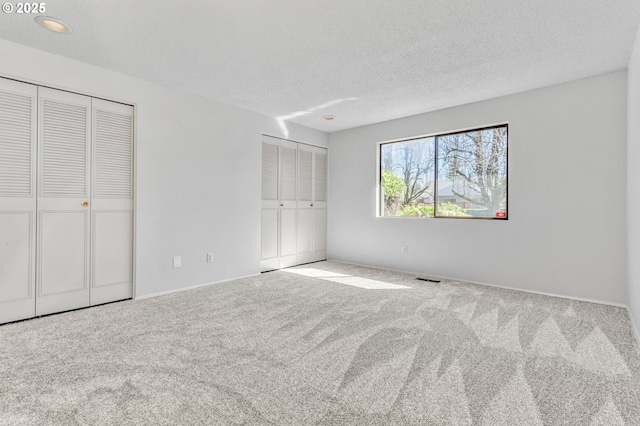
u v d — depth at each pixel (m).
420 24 2.43
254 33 2.57
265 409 1.56
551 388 1.74
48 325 2.63
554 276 3.60
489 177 4.23
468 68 3.19
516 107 3.85
